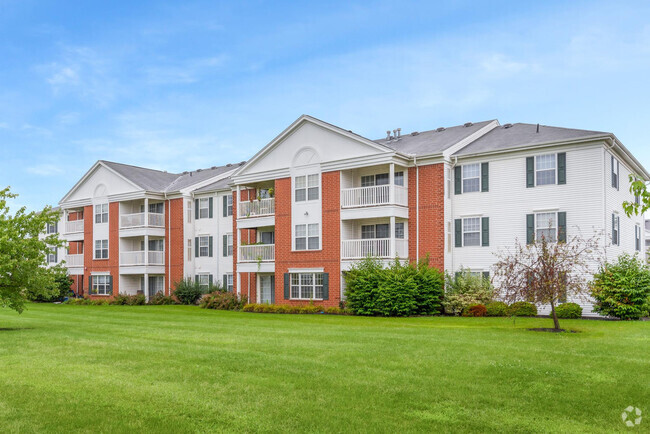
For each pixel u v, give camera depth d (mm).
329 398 9836
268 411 9141
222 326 21516
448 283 27969
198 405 9500
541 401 9609
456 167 29391
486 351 14203
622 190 28672
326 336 17656
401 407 9312
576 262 19312
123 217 43750
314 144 31969
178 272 42062
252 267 34750
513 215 27500
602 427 8352
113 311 32031
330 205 31016
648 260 25250
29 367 12641
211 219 41219
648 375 11336
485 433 8109
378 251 29562
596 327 20125
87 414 9062
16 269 21844
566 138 26203
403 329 19922
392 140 36375
